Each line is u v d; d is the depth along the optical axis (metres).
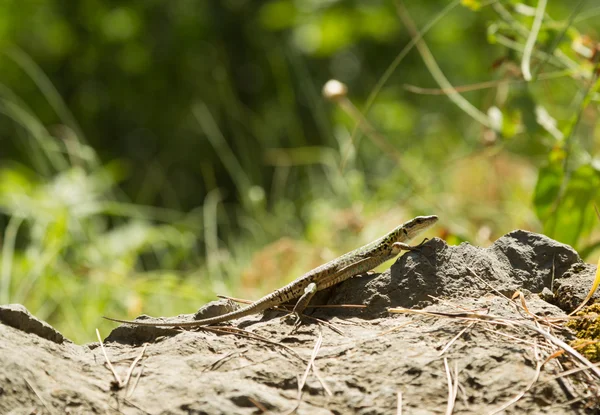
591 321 5.57
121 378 5.27
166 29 27.44
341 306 6.32
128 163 25.98
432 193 14.24
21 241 16.66
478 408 4.77
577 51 9.63
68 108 27.41
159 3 27.80
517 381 4.93
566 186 8.77
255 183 18.75
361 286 6.48
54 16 27.48
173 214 18.53
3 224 16.94
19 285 12.04
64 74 28.34
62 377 5.13
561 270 6.41
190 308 11.31
